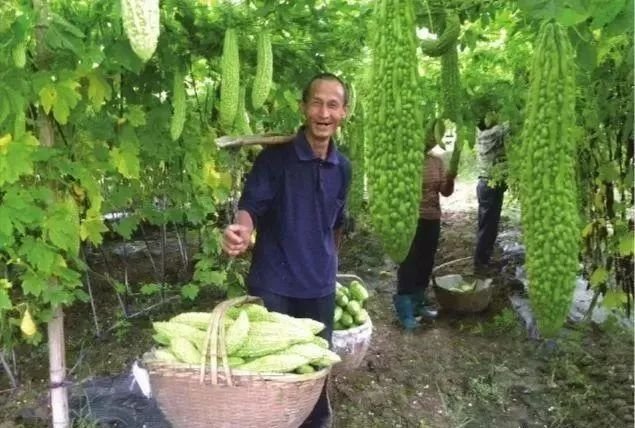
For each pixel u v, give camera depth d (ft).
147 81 13.89
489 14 12.55
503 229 31.94
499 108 14.78
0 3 9.90
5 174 10.60
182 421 9.57
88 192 12.73
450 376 17.02
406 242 7.41
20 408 14.57
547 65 6.93
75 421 13.82
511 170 15.35
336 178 12.68
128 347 17.53
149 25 7.75
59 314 12.32
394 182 7.33
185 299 20.83
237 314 10.62
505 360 17.98
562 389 16.28
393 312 22.09
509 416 15.29
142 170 17.10
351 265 26.81
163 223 17.43
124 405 14.38
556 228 6.93
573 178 7.03
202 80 18.26
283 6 13.00
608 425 14.61
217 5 13.34
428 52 11.44
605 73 13.61
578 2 6.68
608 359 17.42
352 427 14.69
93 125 12.62
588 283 19.49
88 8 11.33
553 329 7.14
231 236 11.37
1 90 10.11
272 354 9.74
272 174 12.28
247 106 17.21
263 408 9.23
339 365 15.51
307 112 12.06
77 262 12.73
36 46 11.04
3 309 12.74
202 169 17.63
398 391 16.17
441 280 22.61
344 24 15.44
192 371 9.25
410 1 7.41
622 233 16.56
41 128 11.85
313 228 12.46
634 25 6.63
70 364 16.53
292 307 12.87
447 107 12.07
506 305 22.13
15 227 11.03
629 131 13.88
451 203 40.11
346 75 19.20
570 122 6.92
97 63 10.72
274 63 15.38
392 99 7.34
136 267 23.77
